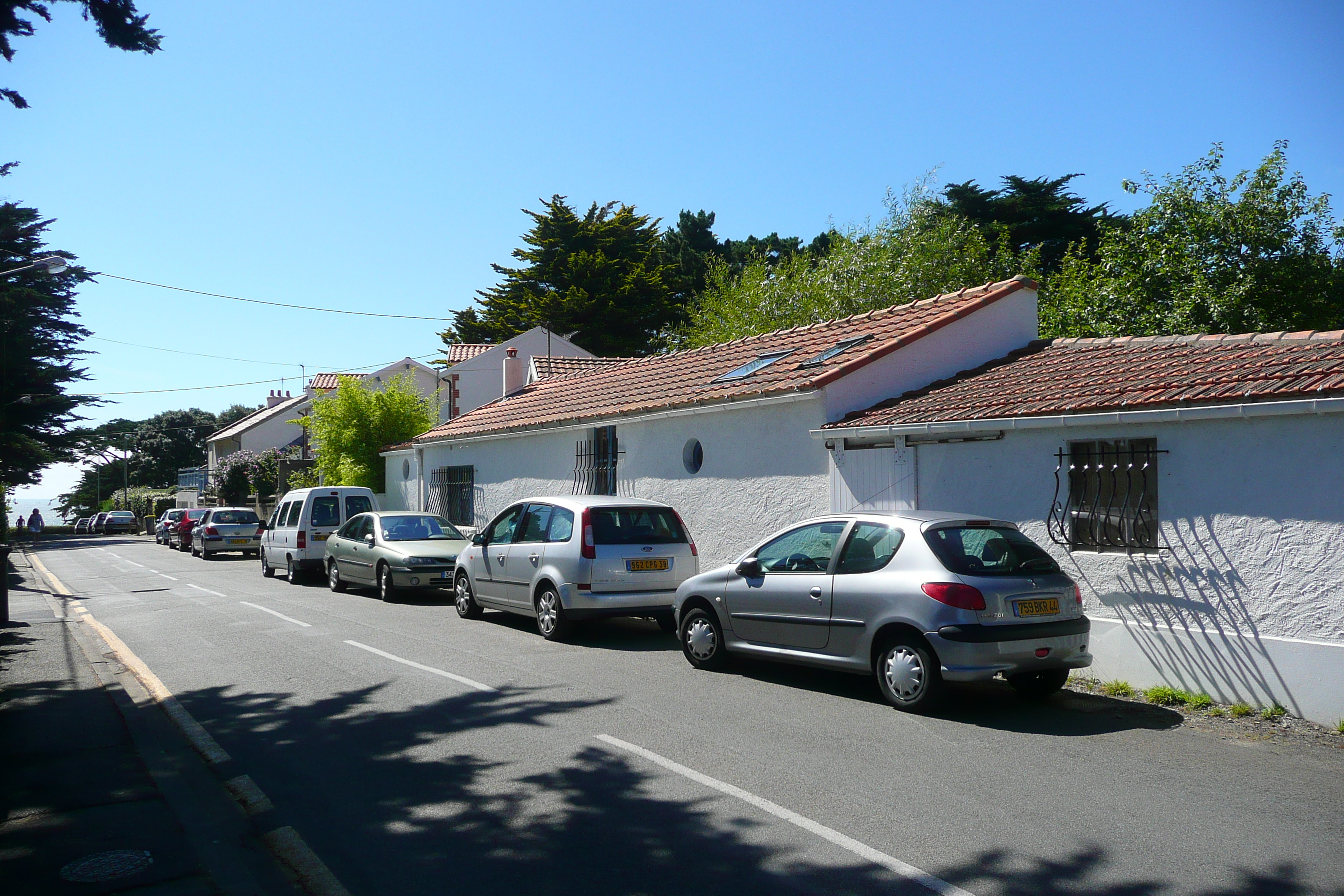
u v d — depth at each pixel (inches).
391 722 276.8
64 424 1430.9
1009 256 1163.9
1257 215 771.4
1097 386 358.3
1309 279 757.3
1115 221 1302.9
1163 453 312.8
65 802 211.2
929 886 163.0
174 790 221.1
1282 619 282.0
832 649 303.9
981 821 193.0
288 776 229.1
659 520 432.8
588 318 1641.2
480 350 1534.2
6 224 1322.6
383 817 200.8
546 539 433.4
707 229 2007.9
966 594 271.7
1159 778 221.1
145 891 165.5
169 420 3277.6
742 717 278.8
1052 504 345.4
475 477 738.8
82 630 492.1
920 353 463.2
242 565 962.1
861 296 1063.6
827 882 165.2
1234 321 751.7
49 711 299.3
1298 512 279.6
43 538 2027.6
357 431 960.9
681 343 1524.4
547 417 640.4
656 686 322.3
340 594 633.0
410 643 415.5
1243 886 161.8
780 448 460.4
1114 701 302.0
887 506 404.2
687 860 175.6
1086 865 170.9
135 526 2283.5
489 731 265.1
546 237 1761.8
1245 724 273.7
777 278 1180.5
